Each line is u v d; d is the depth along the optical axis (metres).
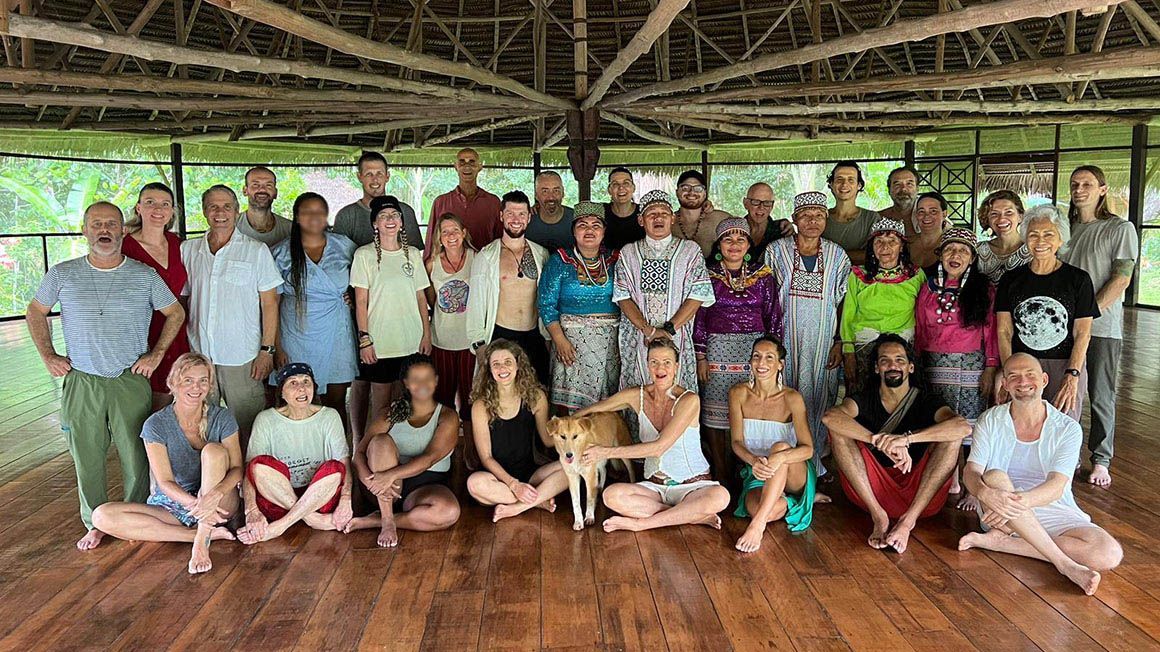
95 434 3.60
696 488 3.69
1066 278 3.72
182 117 9.64
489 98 6.86
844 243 4.64
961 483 4.04
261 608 2.92
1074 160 11.80
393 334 4.24
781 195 20.20
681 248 4.01
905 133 11.86
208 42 8.06
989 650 2.56
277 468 3.56
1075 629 2.69
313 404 3.80
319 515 3.62
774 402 3.75
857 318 4.07
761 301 4.08
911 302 3.96
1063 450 3.16
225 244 3.84
